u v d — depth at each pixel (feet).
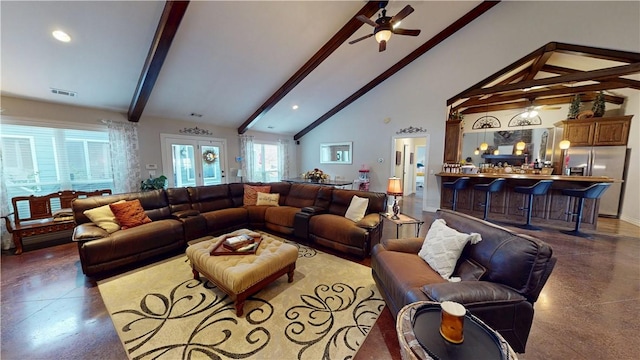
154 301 6.93
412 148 28.43
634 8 11.88
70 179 12.85
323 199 13.16
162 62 10.77
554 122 21.59
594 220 13.28
